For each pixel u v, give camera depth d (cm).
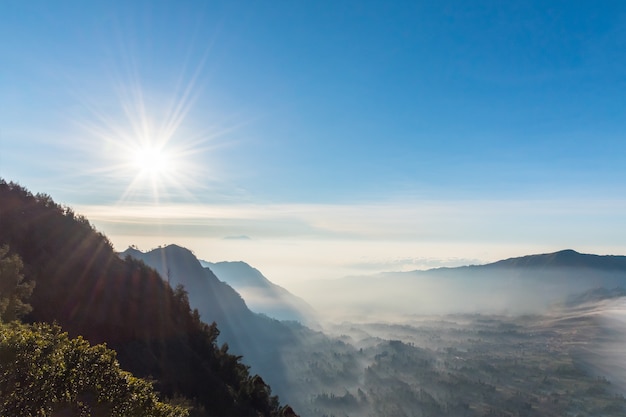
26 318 2883
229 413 3481
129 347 3488
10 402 1067
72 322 3288
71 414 1202
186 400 3028
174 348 3969
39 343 1199
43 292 3272
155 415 1357
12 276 2116
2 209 3772
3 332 1194
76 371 1233
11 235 3550
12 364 1102
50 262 3650
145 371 3288
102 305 3722
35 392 1109
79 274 3812
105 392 1264
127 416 1280
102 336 3406
